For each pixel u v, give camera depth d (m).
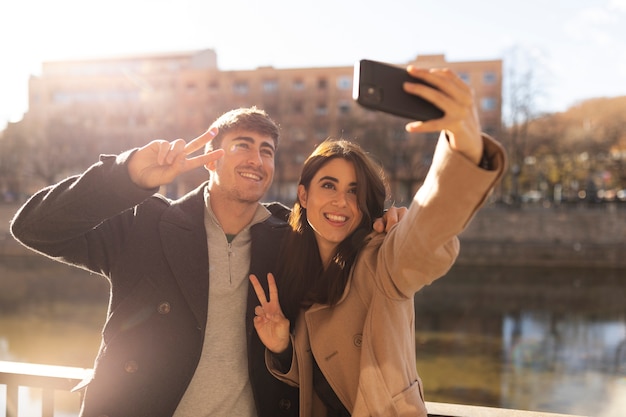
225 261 1.84
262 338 1.74
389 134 45.19
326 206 1.69
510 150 44.47
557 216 37.53
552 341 21.72
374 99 1.15
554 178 47.31
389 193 1.85
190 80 56.56
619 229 36.72
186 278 1.75
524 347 20.94
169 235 1.78
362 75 1.15
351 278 1.66
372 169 1.74
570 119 46.72
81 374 2.11
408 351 1.58
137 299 1.74
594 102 46.75
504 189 48.47
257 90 55.06
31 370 2.17
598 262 35.12
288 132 53.22
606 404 15.43
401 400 1.50
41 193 1.64
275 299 1.76
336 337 1.64
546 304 27.41
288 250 1.80
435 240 1.33
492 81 49.66
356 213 1.71
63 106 59.81
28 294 29.45
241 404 1.79
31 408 11.92
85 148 51.00
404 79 1.19
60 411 11.63
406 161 44.84
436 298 28.77
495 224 38.09
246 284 1.86
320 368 1.67
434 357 19.89
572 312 26.02
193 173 42.31
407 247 1.39
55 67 63.25
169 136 54.00
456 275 33.72
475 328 23.62
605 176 47.75
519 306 27.14
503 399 15.86
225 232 1.88
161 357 1.70
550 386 16.89
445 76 1.14
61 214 1.53
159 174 1.48
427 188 1.32
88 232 1.76
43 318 24.52
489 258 36.31
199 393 1.75
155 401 1.68
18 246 39.81
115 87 59.12
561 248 35.62
